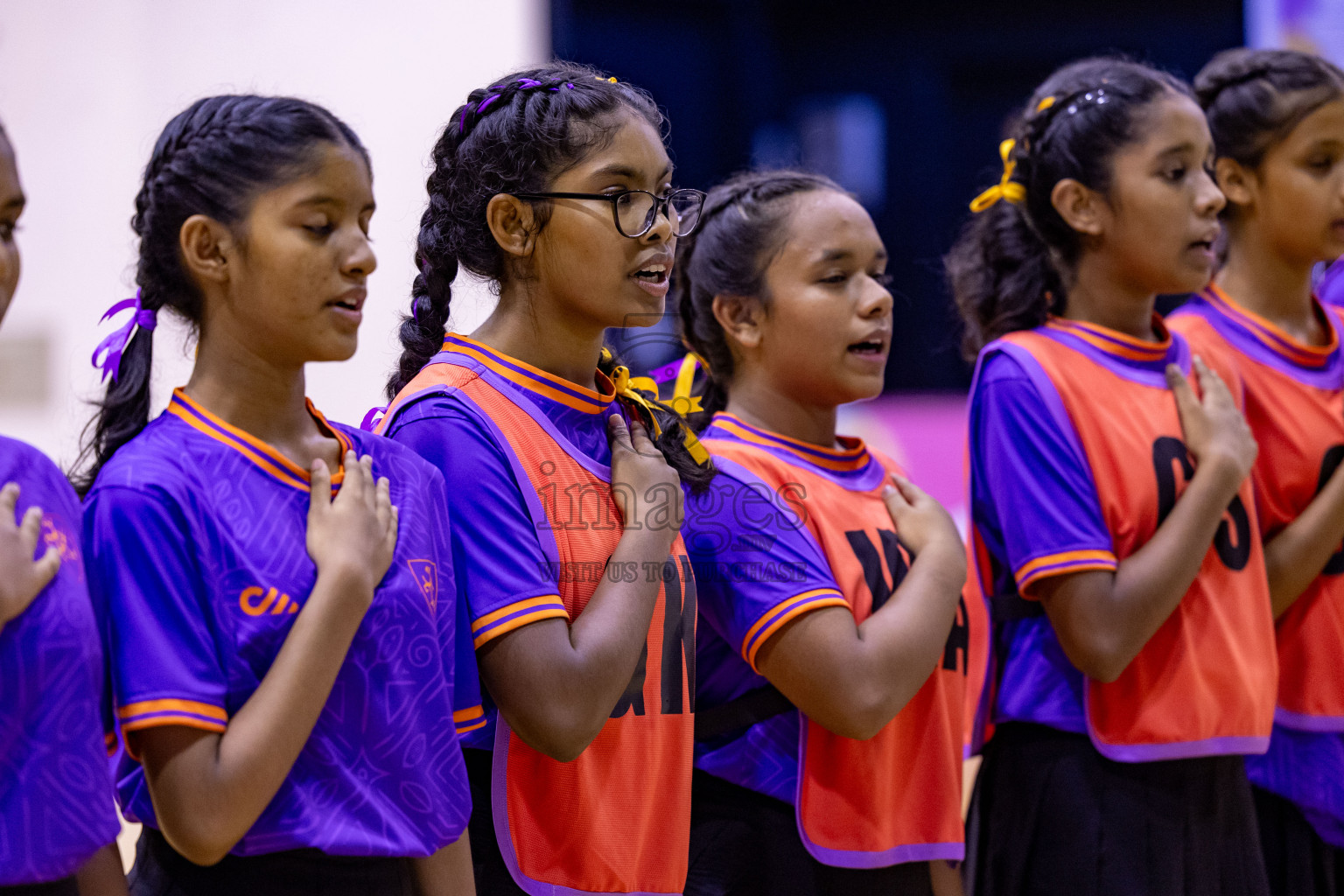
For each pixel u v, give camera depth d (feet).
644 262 14.82
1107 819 18.74
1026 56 64.75
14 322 47.57
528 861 14.43
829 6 66.13
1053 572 18.47
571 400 15.34
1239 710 18.99
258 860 11.93
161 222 12.30
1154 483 18.94
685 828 15.55
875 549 17.29
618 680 13.78
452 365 15.23
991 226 21.62
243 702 11.57
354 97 43.60
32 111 46.55
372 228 42.57
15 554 10.53
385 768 12.29
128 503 11.47
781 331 17.78
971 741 19.92
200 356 12.52
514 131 14.78
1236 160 22.17
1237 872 19.31
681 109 65.46
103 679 11.37
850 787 16.51
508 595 13.82
